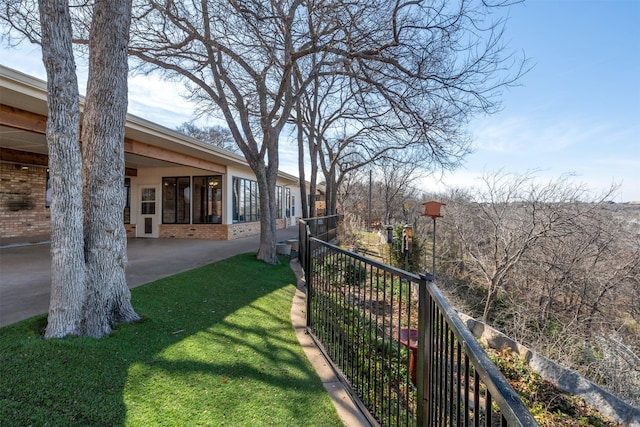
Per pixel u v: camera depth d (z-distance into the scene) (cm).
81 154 325
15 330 296
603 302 879
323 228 1174
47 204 1066
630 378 536
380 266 246
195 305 432
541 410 377
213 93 806
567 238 904
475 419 110
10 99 523
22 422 189
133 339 307
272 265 766
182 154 1029
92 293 305
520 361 478
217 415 222
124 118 338
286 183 2117
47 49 273
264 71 857
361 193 3456
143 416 210
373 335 378
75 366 248
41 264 657
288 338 374
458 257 1162
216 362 291
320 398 260
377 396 273
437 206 902
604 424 359
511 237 933
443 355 159
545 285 901
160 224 1290
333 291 343
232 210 1283
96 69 319
